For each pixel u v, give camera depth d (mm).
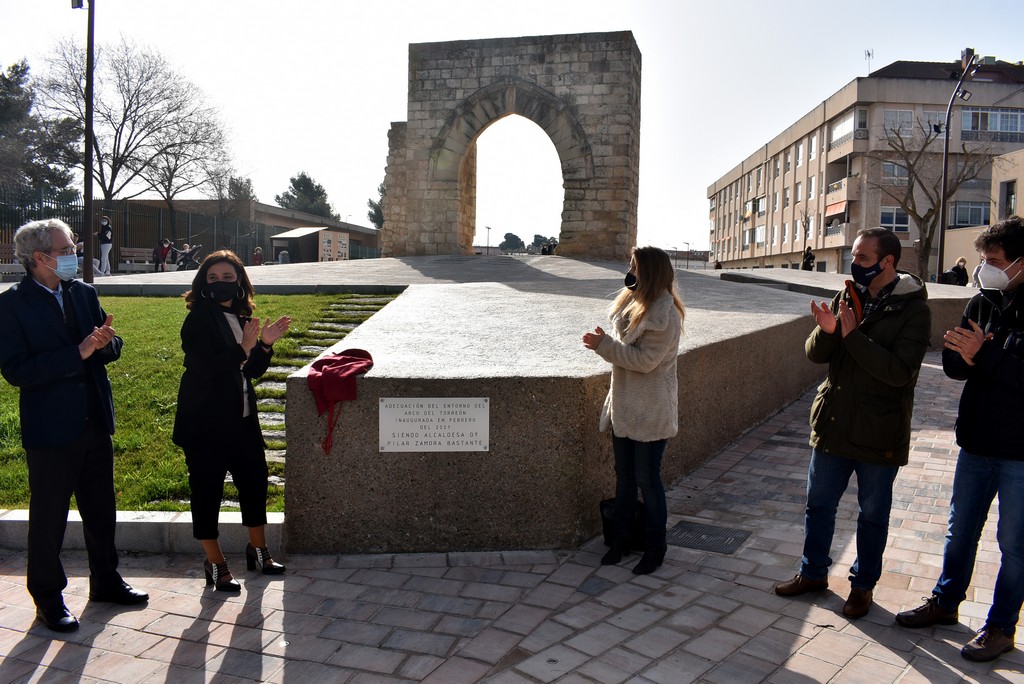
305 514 4758
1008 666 3354
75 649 3605
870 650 3480
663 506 4359
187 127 38688
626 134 21234
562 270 17422
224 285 4223
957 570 3627
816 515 3979
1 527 4887
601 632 3641
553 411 4648
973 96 46062
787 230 61219
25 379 3707
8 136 36094
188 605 4070
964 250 42656
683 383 6074
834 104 50062
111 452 4133
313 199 77188
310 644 3602
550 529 4707
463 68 22109
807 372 10148
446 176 22516
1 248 23000
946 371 3639
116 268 27656
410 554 4707
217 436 4195
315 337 9688
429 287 12375
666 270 4188
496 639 3584
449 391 4652
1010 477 3363
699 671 3285
